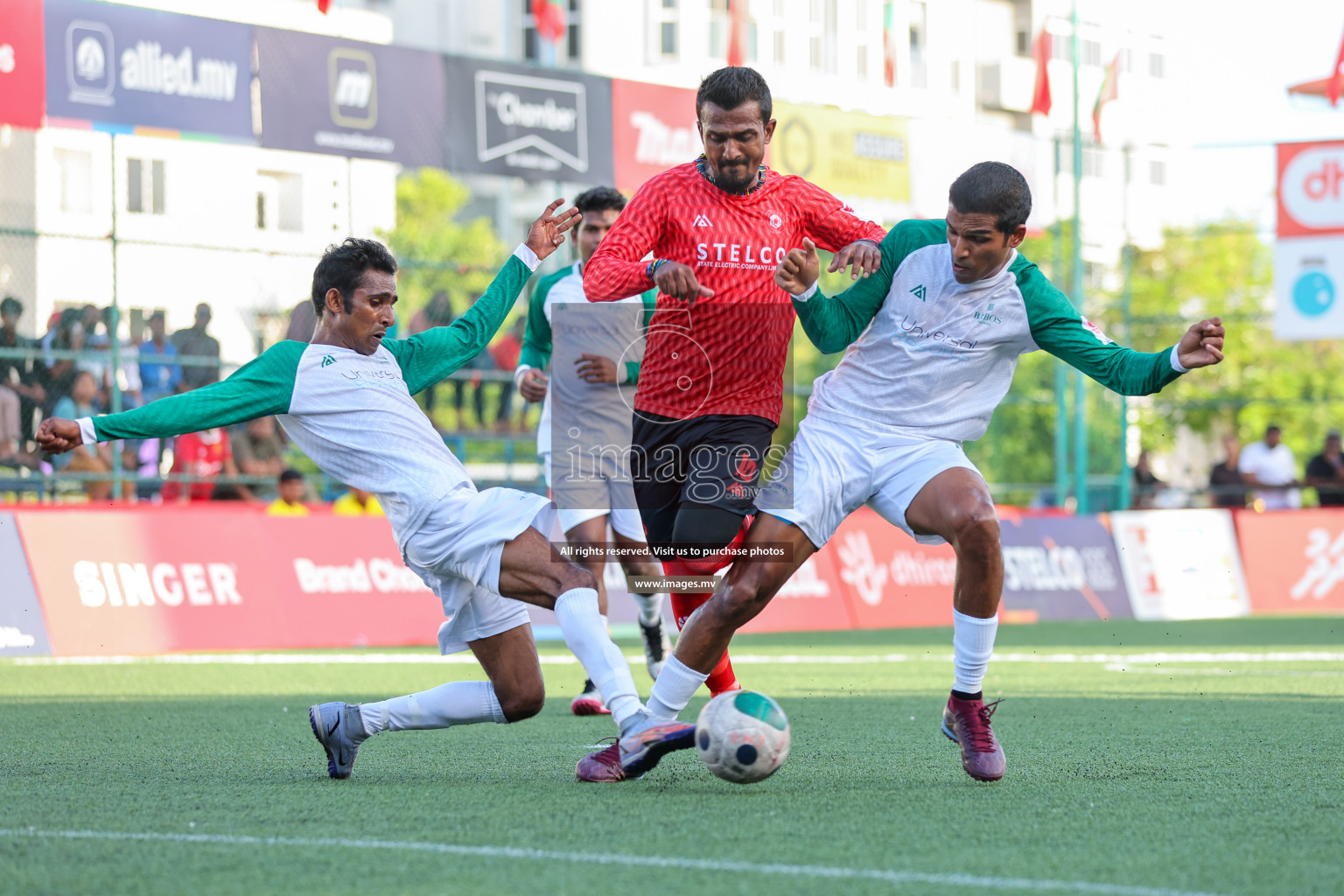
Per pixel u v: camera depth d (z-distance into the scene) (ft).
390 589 107.04
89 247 119.34
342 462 40.65
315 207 162.40
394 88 109.40
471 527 39.65
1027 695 69.41
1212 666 86.99
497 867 29.48
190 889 27.81
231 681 76.13
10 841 32.42
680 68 266.57
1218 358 37.78
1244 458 161.48
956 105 239.09
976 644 40.96
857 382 42.24
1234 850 31.37
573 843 31.94
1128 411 159.53
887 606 128.36
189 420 38.73
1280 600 144.97
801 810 36.06
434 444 41.19
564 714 61.67
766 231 43.39
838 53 231.91
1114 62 155.43
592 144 117.80
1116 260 161.17
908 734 53.83
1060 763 45.62
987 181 39.55
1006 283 41.32
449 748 49.21
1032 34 333.62
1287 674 80.94
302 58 105.60
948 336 41.42
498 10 329.31
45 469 104.99
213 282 123.85
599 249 42.68
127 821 34.91
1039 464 173.37
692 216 42.96
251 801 37.78
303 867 29.58
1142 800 38.04
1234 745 50.34
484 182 336.49
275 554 102.17
